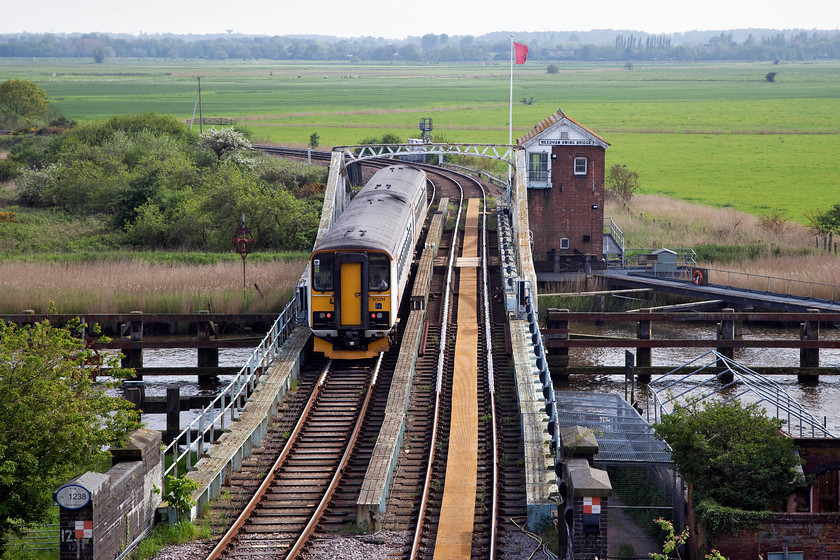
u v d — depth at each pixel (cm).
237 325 6188
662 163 15500
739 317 5709
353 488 3384
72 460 2981
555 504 3044
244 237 6319
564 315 5672
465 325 5172
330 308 4569
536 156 7938
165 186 9712
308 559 2833
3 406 2848
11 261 7262
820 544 2820
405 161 12800
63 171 11012
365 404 4116
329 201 6569
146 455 3012
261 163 11094
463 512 3114
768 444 3166
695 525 3050
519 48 8200
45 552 3019
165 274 6744
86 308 6109
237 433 3619
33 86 18125
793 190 12700
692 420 3281
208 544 2950
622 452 3516
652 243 8744
